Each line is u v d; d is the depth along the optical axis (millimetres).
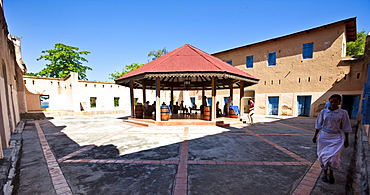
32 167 3459
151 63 10359
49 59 26094
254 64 17203
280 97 15398
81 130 7660
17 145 5125
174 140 5637
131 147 4840
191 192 2531
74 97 15531
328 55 12875
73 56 27688
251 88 17406
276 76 15688
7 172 3207
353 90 11812
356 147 4898
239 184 2768
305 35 14016
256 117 13578
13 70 8938
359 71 11609
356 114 11977
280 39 15430
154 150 4551
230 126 8539
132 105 10477
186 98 24219
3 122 4719
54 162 3729
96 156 4109
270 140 5668
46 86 16062
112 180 2912
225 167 3441
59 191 2574
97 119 12453
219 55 20172
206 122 8672
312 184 2750
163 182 2836
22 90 12516
